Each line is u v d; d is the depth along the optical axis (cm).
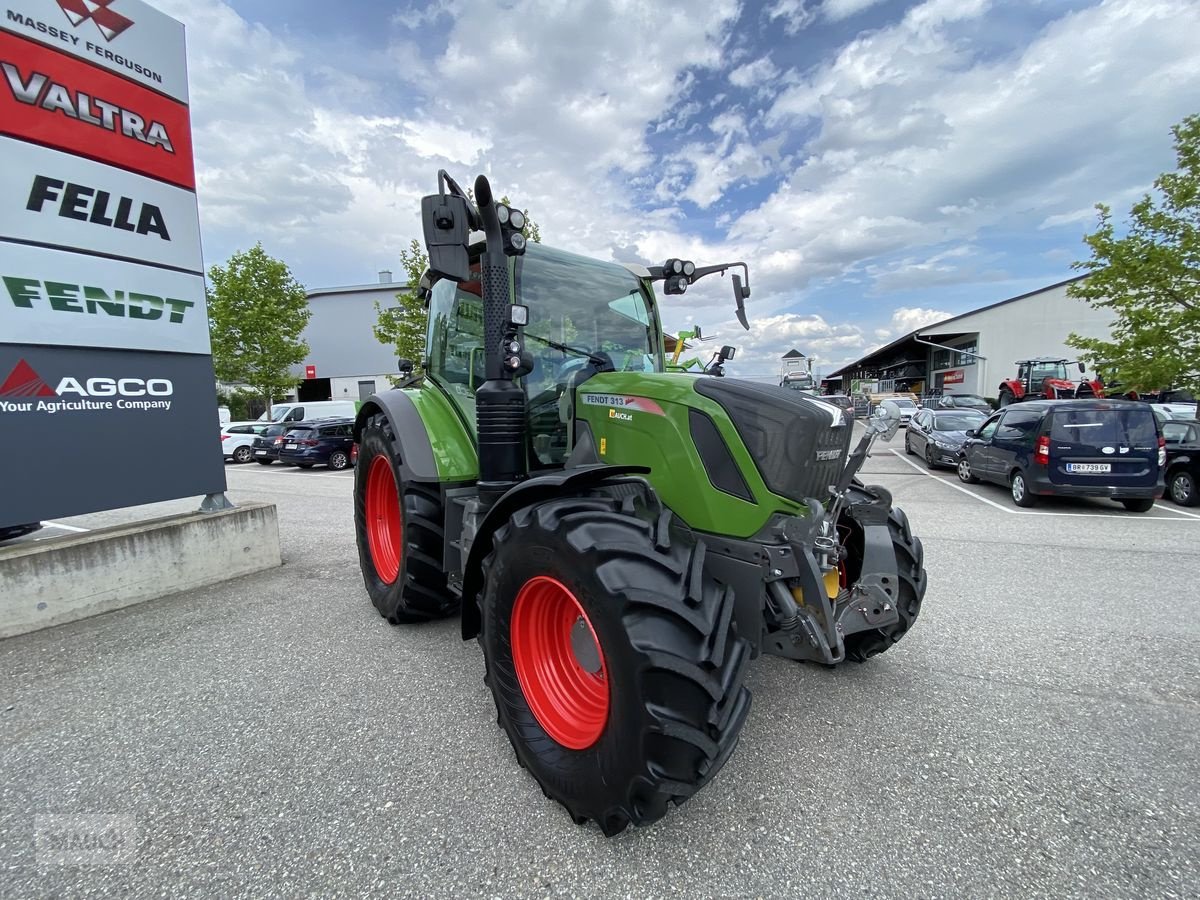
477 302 344
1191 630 371
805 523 221
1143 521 733
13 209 382
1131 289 974
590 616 188
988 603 425
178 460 474
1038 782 223
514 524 221
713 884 175
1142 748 245
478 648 349
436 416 372
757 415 228
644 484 242
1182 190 915
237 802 215
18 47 380
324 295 3803
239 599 444
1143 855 186
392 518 417
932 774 228
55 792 222
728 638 188
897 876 178
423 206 249
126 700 291
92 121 414
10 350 384
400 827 201
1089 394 2191
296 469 1706
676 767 170
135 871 183
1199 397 944
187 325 475
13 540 530
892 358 6003
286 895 173
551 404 315
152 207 449
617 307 354
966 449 1078
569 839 195
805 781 224
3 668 330
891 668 321
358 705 283
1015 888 173
